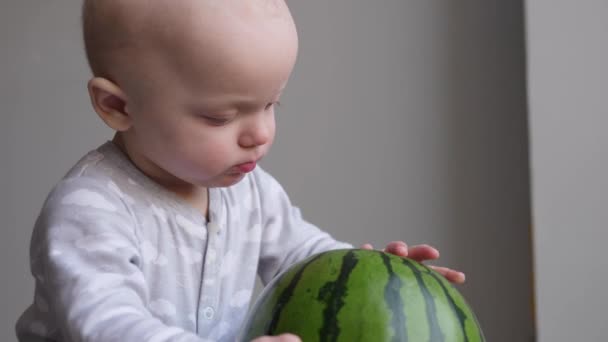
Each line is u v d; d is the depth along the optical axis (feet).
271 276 4.83
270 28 3.61
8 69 7.22
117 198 3.96
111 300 3.30
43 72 7.24
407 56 7.18
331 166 7.27
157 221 4.09
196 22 3.54
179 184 4.21
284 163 7.28
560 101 6.54
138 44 3.65
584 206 6.53
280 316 3.00
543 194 6.58
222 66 3.53
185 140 3.71
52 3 7.21
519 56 7.02
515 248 7.12
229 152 3.71
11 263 7.33
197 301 4.23
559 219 6.57
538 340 6.61
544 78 6.56
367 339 2.87
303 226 4.91
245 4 3.60
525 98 7.02
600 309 6.54
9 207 7.31
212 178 3.81
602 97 6.48
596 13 6.49
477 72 7.10
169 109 3.68
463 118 7.14
